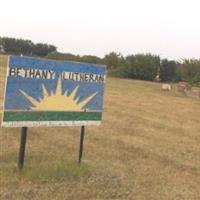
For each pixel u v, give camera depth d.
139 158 13.45
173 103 34.84
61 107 10.47
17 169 10.02
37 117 10.02
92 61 77.50
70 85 10.58
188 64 57.59
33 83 9.82
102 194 9.28
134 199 9.28
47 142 14.18
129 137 17.19
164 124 22.28
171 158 13.98
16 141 13.71
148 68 70.00
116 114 24.08
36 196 8.68
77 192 9.19
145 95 39.72
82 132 11.28
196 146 16.75
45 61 9.98
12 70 9.43
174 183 10.96
